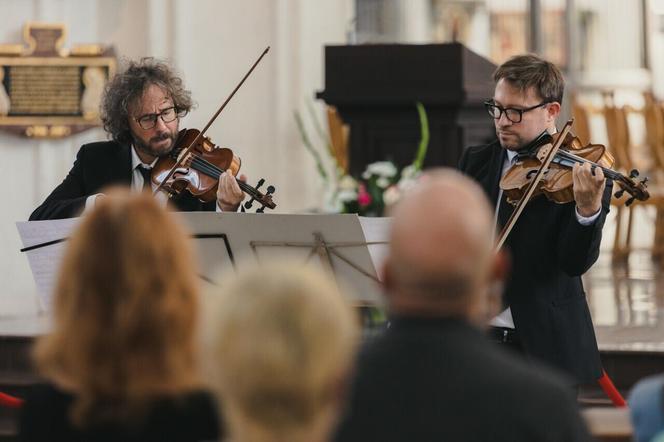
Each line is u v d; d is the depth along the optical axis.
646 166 23.34
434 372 4.61
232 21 19.55
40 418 5.18
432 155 17.14
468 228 4.66
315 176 19.84
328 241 9.22
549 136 9.51
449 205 4.69
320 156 19.84
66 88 18.19
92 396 5.02
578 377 9.18
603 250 25.06
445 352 4.62
